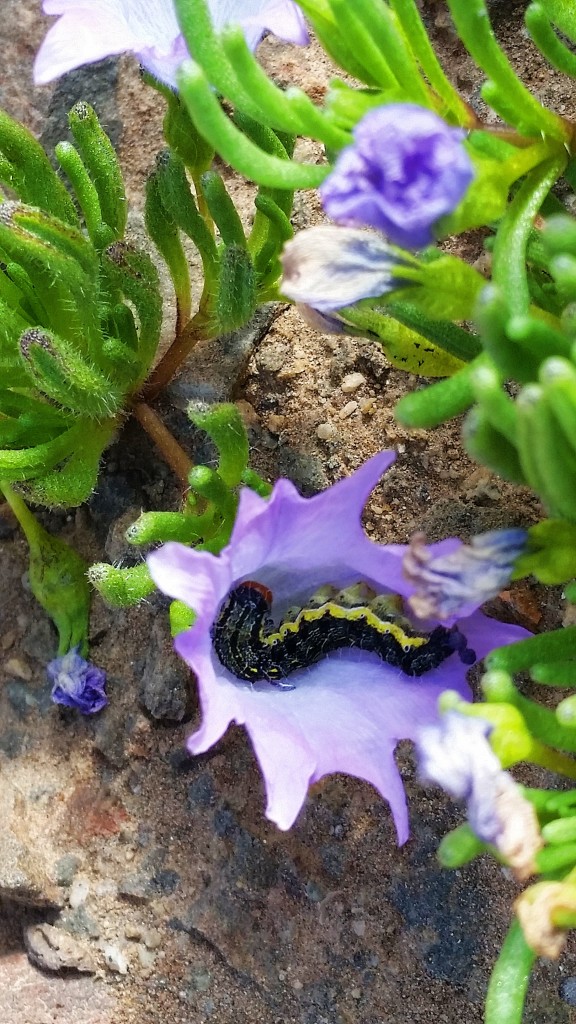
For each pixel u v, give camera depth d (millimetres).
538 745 105
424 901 164
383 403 182
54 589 187
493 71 112
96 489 197
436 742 92
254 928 172
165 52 141
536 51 188
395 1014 162
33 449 162
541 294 135
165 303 201
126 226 208
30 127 222
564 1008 153
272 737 112
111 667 189
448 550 110
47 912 186
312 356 189
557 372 82
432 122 88
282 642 128
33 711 195
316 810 172
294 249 97
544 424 87
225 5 138
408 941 164
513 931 105
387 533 175
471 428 102
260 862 173
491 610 161
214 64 109
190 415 137
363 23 109
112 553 189
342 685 126
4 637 201
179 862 179
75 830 185
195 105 99
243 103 113
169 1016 175
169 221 164
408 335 137
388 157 88
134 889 180
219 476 145
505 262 108
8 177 167
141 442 196
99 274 165
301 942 169
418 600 104
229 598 128
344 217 91
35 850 184
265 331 193
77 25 130
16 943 192
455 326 128
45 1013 179
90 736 190
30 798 189
